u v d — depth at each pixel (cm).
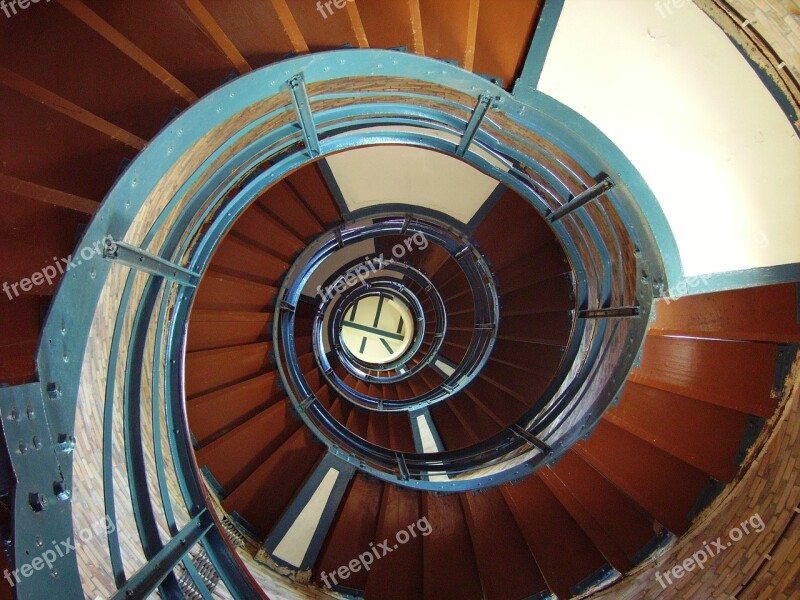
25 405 174
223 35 284
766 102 303
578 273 573
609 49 331
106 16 259
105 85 255
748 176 335
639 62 329
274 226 700
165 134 238
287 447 612
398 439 873
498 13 346
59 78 244
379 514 571
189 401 604
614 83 346
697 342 403
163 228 344
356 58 321
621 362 440
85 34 240
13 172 224
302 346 938
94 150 240
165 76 265
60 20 233
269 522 573
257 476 588
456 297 1082
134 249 262
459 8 346
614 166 390
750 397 385
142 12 265
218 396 620
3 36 227
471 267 872
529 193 539
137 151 248
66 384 196
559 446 494
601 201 432
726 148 334
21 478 169
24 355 189
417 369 1109
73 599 184
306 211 728
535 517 517
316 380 909
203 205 391
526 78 365
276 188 688
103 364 259
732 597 348
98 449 248
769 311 362
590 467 492
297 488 593
